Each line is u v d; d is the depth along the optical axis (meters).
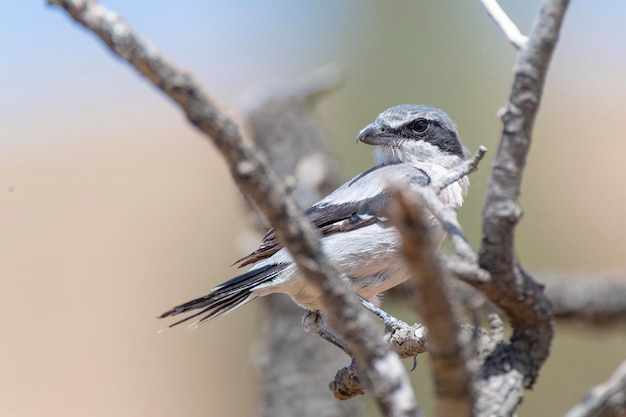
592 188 19.14
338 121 16.06
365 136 9.12
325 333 7.83
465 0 16.88
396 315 11.97
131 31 3.41
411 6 16.59
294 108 12.16
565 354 13.09
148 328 19.58
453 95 15.66
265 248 7.70
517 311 6.03
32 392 16.36
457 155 9.12
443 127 9.10
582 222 17.95
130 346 19.00
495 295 5.97
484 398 5.72
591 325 10.88
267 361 11.30
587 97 24.62
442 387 3.63
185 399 17.00
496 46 16.55
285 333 11.18
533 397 12.91
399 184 3.17
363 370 3.83
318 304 7.70
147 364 18.11
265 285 7.58
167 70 3.41
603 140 21.55
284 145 11.84
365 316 3.72
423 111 9.10
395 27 16.52
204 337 18.44
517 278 5.93
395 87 16.05
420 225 3.13
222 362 17.91
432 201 5.34
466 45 16.31
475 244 13.43
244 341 17.98
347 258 7.75
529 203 17.98
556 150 20.50
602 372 13.03
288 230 3.57
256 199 3.54
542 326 6.04
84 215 24.03
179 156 26.77
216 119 3.44
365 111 15.94
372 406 11.60
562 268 16.84
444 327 3.41
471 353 3.85
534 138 21.03
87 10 3.41
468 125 15.18
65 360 18.16
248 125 12.13
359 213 7.85
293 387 11.01
